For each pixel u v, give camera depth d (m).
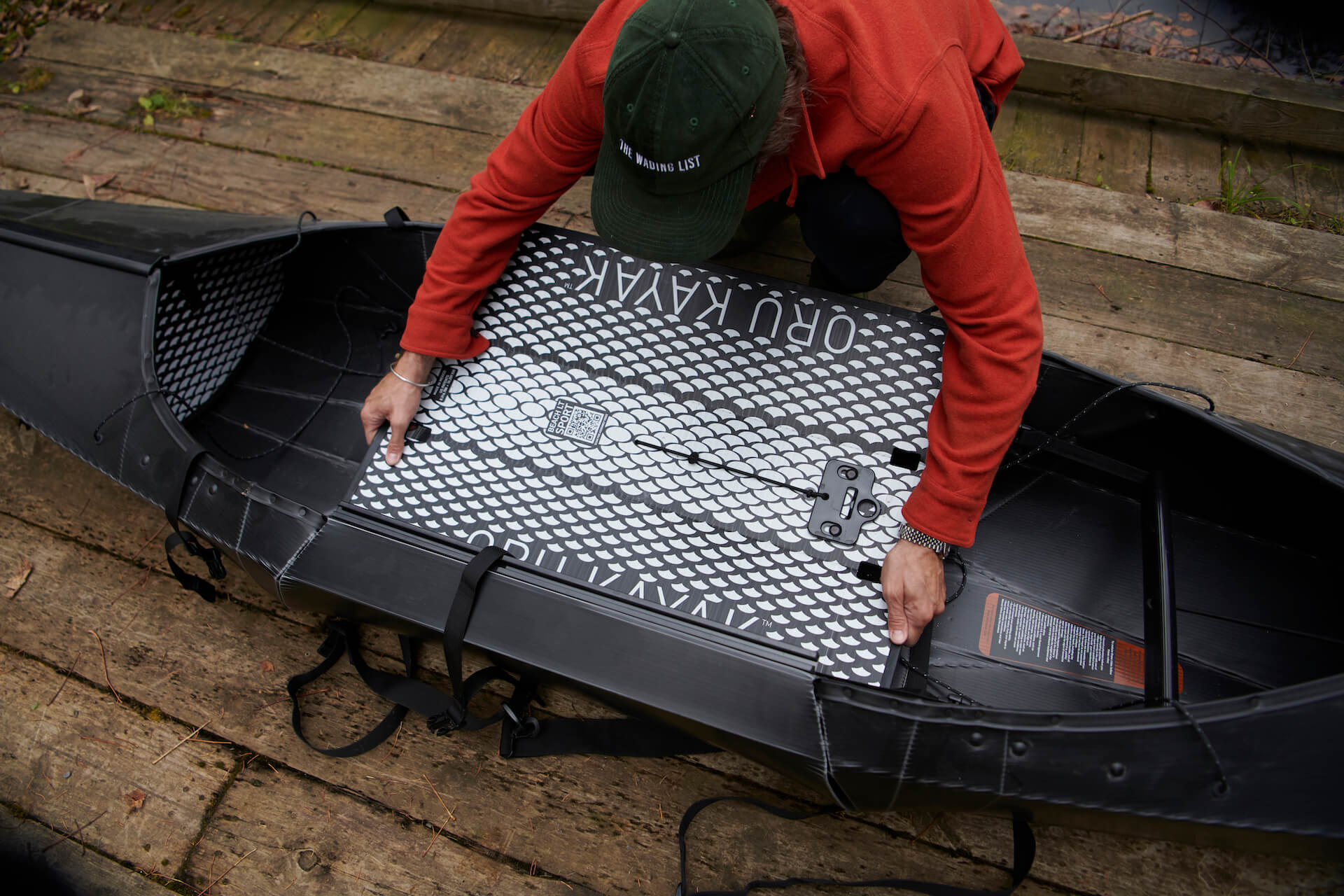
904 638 1.35
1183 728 1.15
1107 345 2.02
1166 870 1.50
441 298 1.49
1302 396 1.93
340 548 1.50
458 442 1.57
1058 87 2.36
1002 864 1.52
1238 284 2.08
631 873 1.55
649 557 1.46
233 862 1.59
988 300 1.19
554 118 1.26
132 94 2.68
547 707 1.71
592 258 1.59
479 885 1.56
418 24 2.77
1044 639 1.52
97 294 1.66
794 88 1.06
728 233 1.14
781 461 1.48
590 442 1.54
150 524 1.94
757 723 1.30
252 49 2.74
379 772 1.66
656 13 0.99
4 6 2.94
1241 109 2.24
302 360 1.91
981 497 1.27
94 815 1.65
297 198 2.40
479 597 1.43
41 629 1.84
